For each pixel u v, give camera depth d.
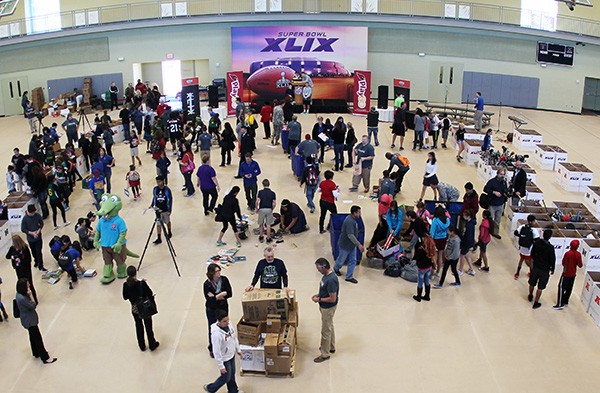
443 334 11.22
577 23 30.94
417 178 19.56
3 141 25.53
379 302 12.26
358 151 17.84
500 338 11.12
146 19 31.06
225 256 14.03
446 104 32.09
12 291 13.00
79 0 33.16
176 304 12.21
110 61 32.00
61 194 16.70
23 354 10.77
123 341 11.09
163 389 9.78
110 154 21.20
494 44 31.53
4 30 31.92
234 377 9.38
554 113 31.70
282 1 30.44
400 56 31.83
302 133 24.62
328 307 10.09
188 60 33.19
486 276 13.41
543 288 11.97
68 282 13.17
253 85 30.05
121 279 13.30
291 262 13.87
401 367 10.27
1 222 15.03
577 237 14.05
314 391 9.67
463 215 12.90
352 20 30.64
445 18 30.77
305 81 28.62
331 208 15.09
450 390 9.73
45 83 32.47
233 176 19.61
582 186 18.88
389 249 13.42
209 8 30.75
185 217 16.50
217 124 22.81
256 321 10.21
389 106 30.17
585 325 11.59
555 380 9.98
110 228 12.79
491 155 19.47
